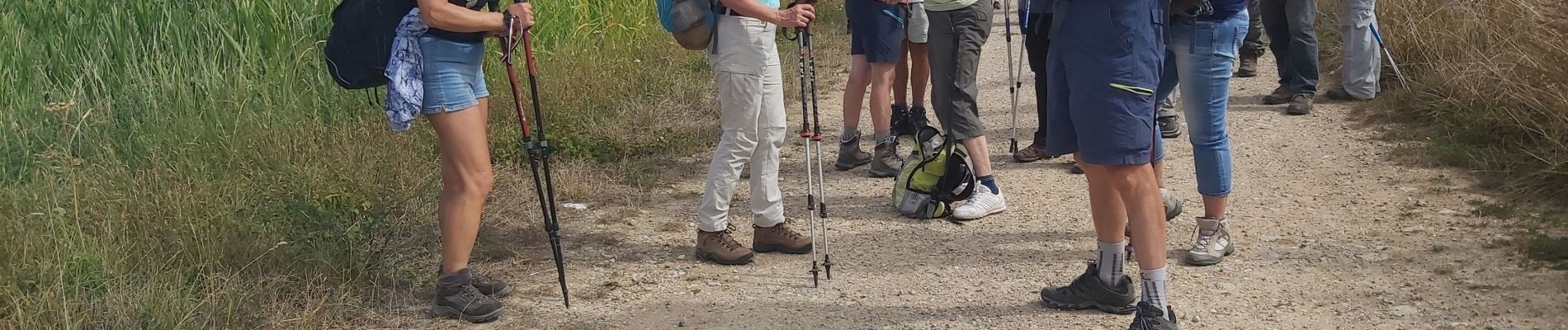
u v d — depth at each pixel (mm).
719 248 4891
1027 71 9531
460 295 4266
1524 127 5824
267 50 7184
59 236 4473
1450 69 6957
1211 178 4648
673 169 6461
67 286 4035
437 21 3791
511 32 3982
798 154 6898
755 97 4676
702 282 4695
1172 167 6277
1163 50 3652
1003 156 6703
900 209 5578
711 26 4535
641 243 5203
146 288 4094
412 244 4949
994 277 4672
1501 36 7062
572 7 9180
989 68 9789
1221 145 4613
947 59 5402
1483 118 6227
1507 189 5438
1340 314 4137
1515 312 4035
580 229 5379
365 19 3871
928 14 5398
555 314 4375
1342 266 4617
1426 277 4434
